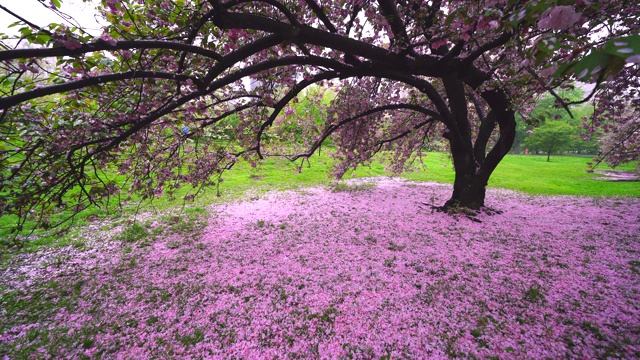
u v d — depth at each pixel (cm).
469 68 395
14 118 265
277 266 497
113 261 528
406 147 1088
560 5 81
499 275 446
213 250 570
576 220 738
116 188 416
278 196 1059
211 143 552
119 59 278
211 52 254
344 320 351
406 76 536
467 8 157
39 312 380
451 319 347
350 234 646
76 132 292
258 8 335
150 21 294
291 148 804
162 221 756
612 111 597
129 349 313
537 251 532
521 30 120
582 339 303
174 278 462
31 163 310
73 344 322
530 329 322
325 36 299
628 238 591
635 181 1462
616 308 350
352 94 686
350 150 853
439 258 513
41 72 241
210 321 356
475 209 798
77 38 182
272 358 297
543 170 2003
